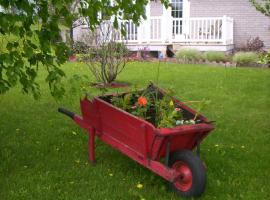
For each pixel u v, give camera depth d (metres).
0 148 6.26
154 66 15.47
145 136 4.67
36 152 6.13
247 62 16.22
